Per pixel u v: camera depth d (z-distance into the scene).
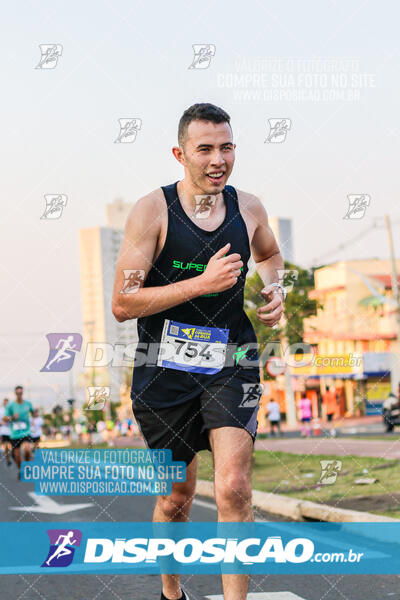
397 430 28.75
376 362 50.50
